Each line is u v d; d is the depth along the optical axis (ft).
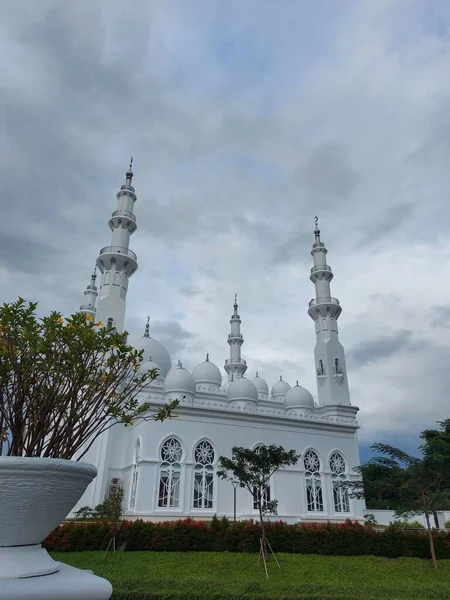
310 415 148.66
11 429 16.67
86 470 13.71
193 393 132.36
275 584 59.57
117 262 145.28
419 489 89.25
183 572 68.80
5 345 16.88
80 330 18.76
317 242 178.50
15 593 10.85
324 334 163.22
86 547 79.71
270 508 87.10
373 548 88.69
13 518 12.16
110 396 20.38
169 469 113.50
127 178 162.91
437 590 59.67
